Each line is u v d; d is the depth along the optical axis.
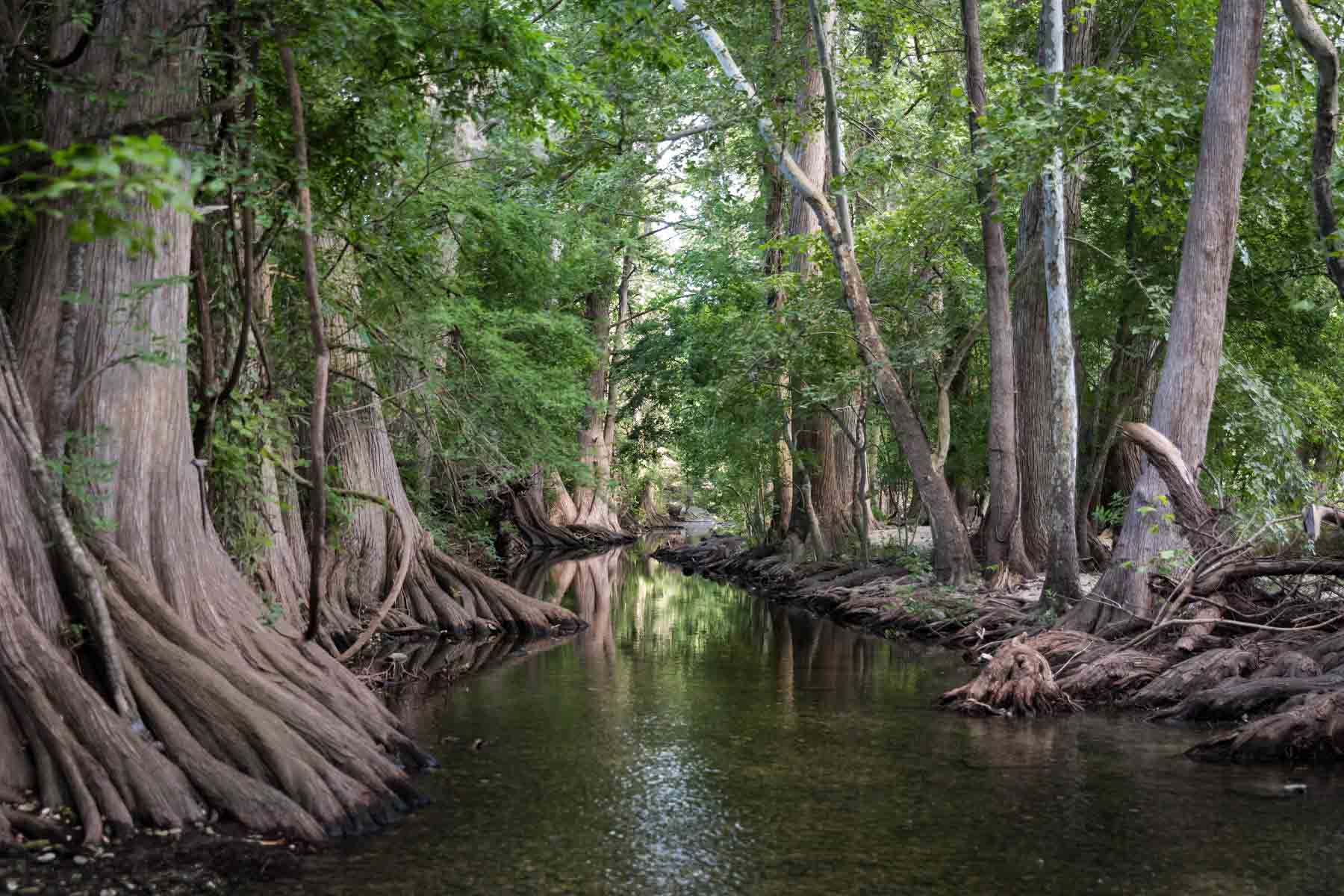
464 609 16.27
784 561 25.23
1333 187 11.34
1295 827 7.15
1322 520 12.88
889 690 12.11
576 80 9.38
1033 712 10.78
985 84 17.83
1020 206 19.28
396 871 6.13
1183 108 13.70
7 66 7.96
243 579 8.52
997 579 17.56
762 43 19.84
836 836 6.93
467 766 8.48
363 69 9.23
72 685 6.43
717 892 5.96
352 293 15.41
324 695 8.01
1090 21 18.36
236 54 8.05
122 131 7.30
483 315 18.45
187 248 7.95
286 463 13.05
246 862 6.04
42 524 6.89
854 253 19.97
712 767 8.59
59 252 7.41
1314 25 10.91
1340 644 10.62
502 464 19.47
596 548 38.00
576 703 11.09
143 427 7.58
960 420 24.81
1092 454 20.89
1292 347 19.39
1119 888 6.08
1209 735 9.88
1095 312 19.75
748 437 23.67
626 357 33.91
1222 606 12.07
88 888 5.55
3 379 6.80
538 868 6.27
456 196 16.67
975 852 6.64
